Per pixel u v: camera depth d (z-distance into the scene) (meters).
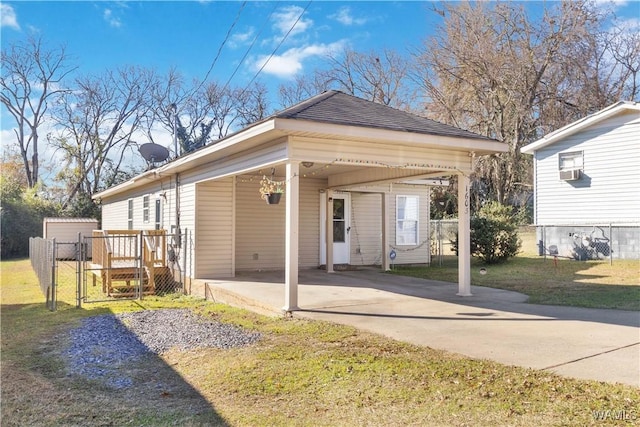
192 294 10.35
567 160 15.20
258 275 10.99
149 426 3.30
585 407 3.22
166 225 12.33
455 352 4.65
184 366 4.84
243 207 11.91
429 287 9.29
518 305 7.31
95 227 21.89
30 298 10.18
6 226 22.95
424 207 14.91
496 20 24.88
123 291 10.92
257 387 3.99
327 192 12.48
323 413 3.40
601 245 13.98
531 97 24.55
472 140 7.88
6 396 4.01
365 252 13.89
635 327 5.66
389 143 7.46
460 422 3.12
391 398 3.59
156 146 13.69
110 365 4.99
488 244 13.61
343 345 5.04
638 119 13.48
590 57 23.97
